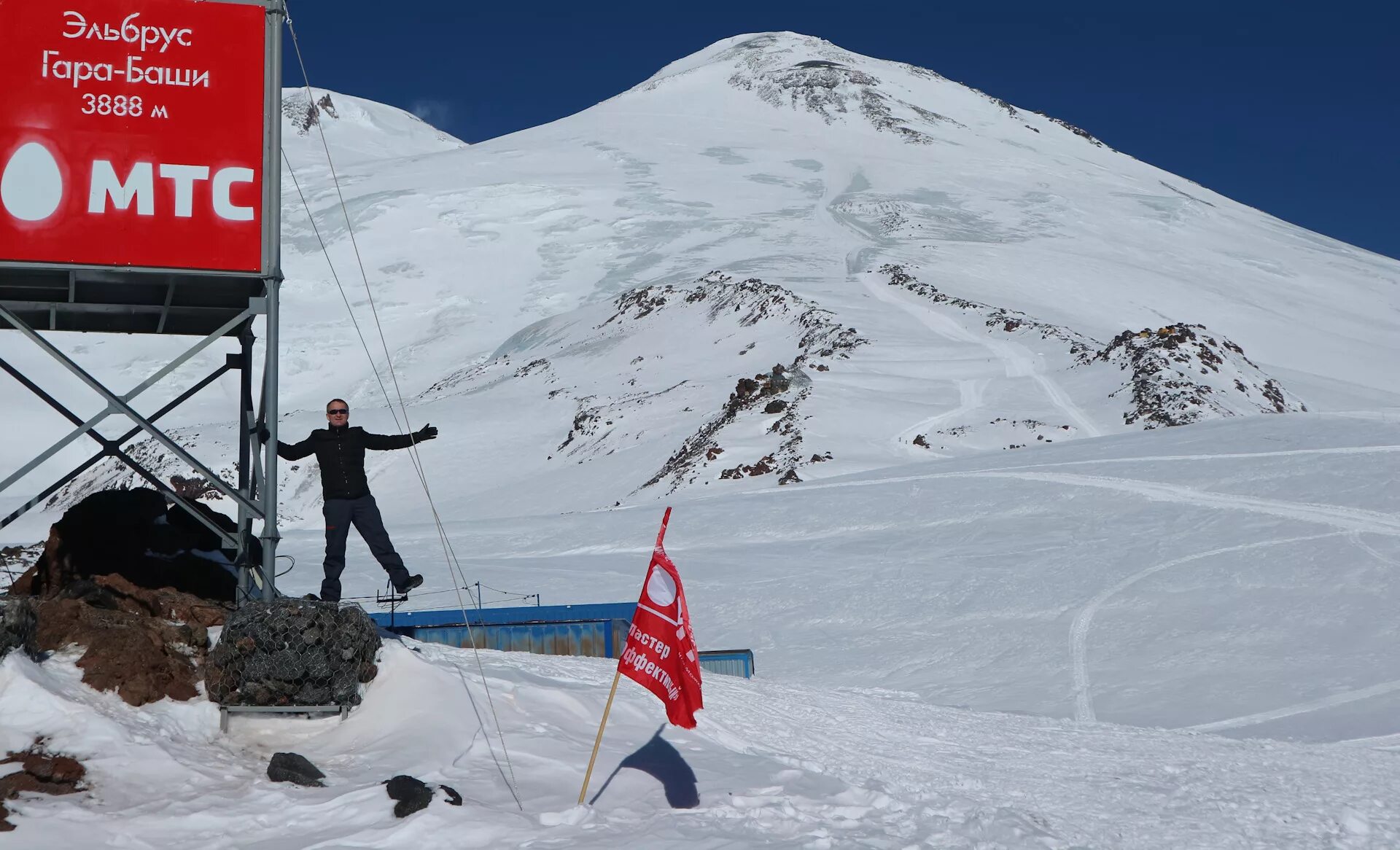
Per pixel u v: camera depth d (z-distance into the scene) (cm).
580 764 795
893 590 2956
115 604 872
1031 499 3731
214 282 925
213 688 791
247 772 720
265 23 913
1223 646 2283
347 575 3731
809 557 3450
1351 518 3025
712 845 641
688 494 5612
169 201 879
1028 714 1947
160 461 7781
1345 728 1731
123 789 657
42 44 864
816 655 2508
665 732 926
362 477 947
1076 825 820
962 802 827
